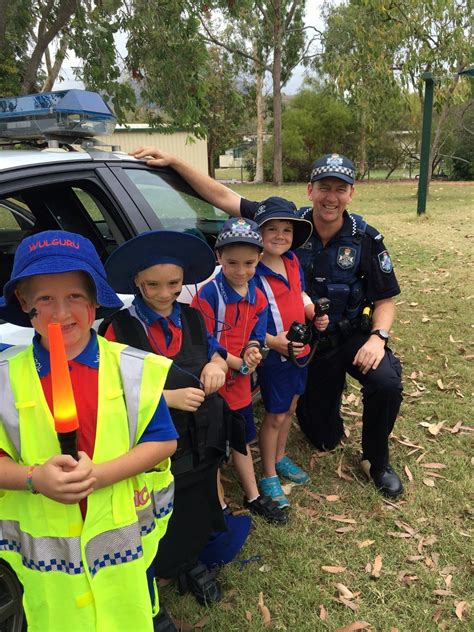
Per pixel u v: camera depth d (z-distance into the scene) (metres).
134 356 1.42
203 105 6.04
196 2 5.65
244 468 2.60
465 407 3.69
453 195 18.61
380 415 2.70
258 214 2.43
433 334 5.00
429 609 2.12
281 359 2.50
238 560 2.34
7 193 2.03
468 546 2.44
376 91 17.16
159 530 1.55
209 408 1.83
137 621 1.44
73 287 1.31
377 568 2.31
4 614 1.80
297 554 2.39
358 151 32.69
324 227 2.71
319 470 3.04
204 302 2.21
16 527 1.41
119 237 2.35
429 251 8.51
